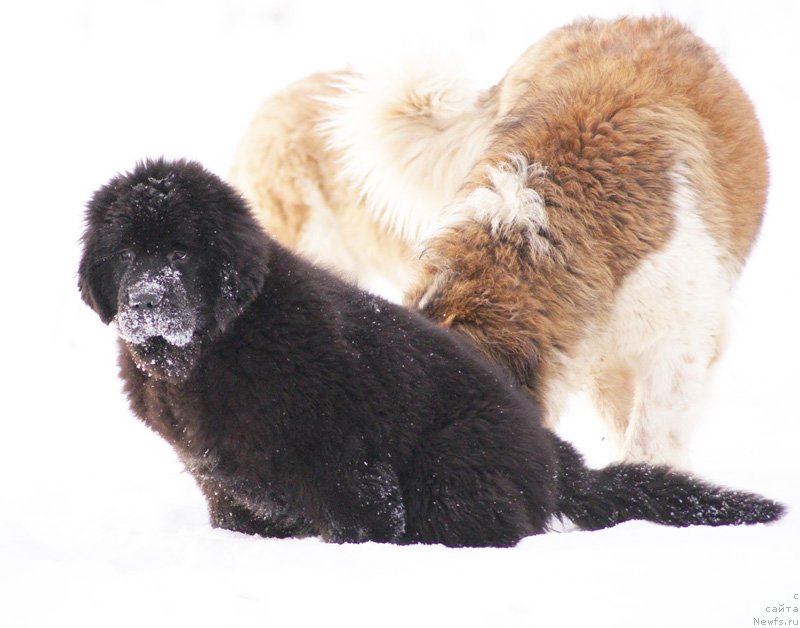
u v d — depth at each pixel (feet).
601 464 46.42
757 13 159.94
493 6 186.19
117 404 63.21
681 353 37.04
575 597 22.72
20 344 79.00
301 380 29.66
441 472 30.30
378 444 30.17
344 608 22.38
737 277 40.22
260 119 59.98
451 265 36.76
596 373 38.68
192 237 29.76
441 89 47.14
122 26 208.95
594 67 40.34
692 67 40.70
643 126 37.65
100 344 78.33
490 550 26.96
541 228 36.24
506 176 37.24
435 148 47.37
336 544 27.96
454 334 34.50
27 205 117.91
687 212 37.01
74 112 162.40
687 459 37.88
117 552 28.66
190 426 30.35
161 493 41.27
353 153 49.88
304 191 57.82
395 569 25.07
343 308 31.60
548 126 38.19
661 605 22.21
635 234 36.40
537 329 35.60
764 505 32.35
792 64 142.00
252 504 31.45
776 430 49.96
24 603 22.94
